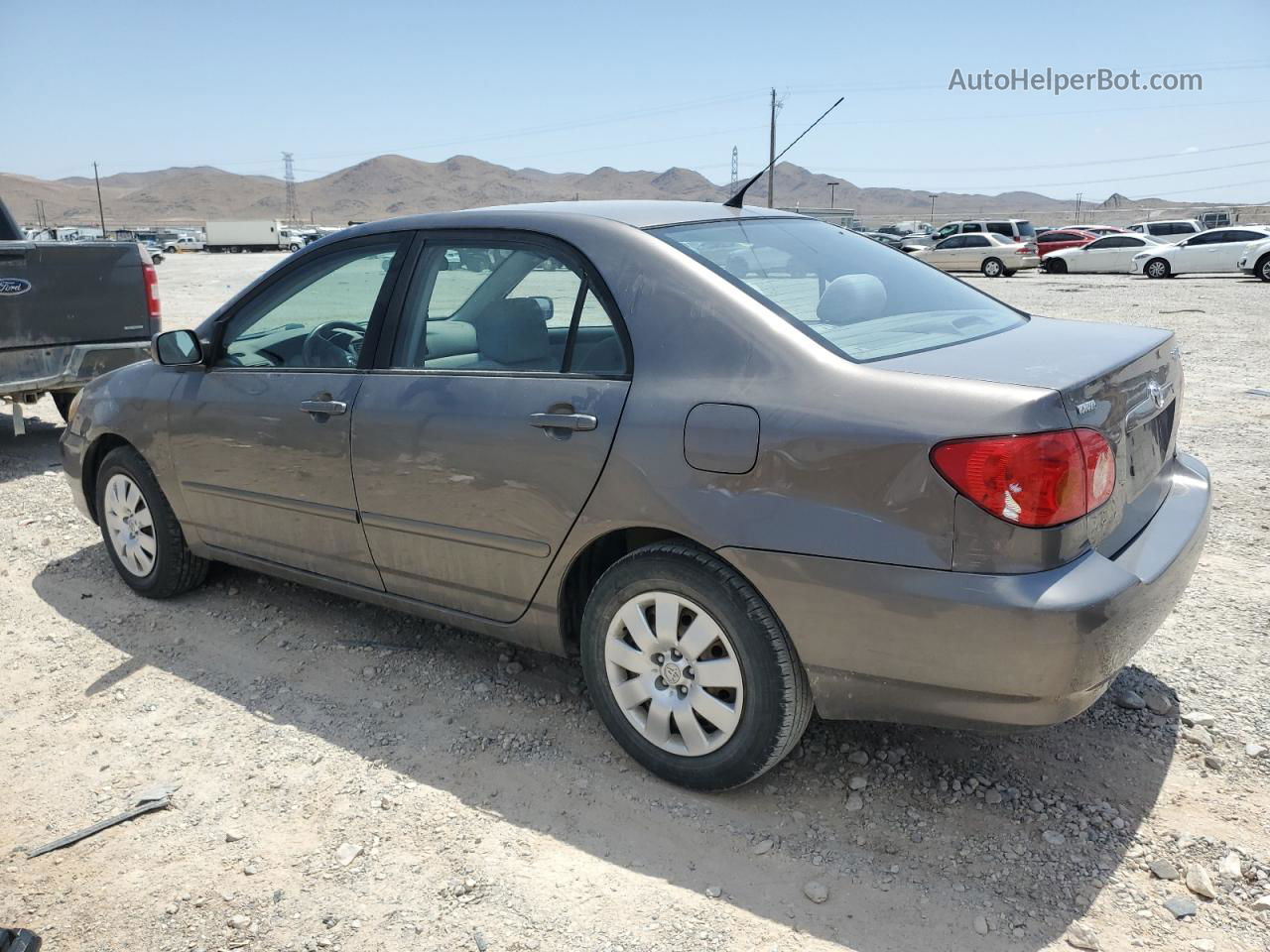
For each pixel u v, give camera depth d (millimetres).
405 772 3211
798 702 2799
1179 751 3172
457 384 3309
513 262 3314
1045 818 2869
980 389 2482
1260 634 3941
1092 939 2393
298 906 2613
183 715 3609
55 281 7000
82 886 2723
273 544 4012
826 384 2648
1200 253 28766
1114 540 2715
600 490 2951
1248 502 5586
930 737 3303
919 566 2492
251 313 4070
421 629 4258
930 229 71625
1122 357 2828
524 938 2473
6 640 4281
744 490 2709
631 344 2973
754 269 3105
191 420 4129
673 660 2979
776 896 2596
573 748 3322
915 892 2594
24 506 6246
